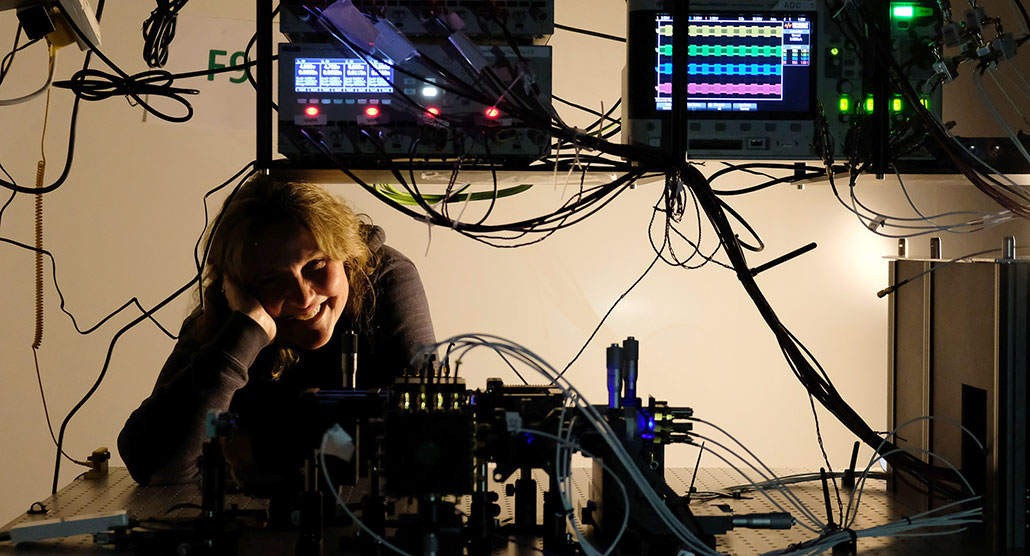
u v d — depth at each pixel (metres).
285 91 1.51
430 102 1.52
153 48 1.55
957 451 1.55
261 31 1.51
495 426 1.26
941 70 1.58
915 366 1.74
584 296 3.34
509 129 1.53
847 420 1.62
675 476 1.76
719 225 1.60
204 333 1.80
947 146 1.55
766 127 1.61
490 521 1.32
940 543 1.38
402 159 1.57
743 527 1.35
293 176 1.68
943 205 2.76
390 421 1.16
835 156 1.62
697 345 3.37
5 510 3.24
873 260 3.34
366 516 1.23
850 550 1.32
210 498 1.24
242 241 1.65
